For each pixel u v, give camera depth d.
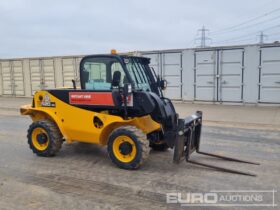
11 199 4.15
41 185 4.64
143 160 5.17
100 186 4.56
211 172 5.12
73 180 4.83
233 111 11.63
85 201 4.05
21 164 5.69
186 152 5.37
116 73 5.36
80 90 5.75
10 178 4.96
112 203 3.98
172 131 5.44
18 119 11.27
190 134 5.32
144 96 5.33
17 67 19.27
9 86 19.86
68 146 6.93
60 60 17.55
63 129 5.97
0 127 9.59
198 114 5.84
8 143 7.36
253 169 5.27
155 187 4.50
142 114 5.48
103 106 5.53
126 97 5.37
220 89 13.27
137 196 4.20
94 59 5.76
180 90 14.10
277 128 8.76
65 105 5.90
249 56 12.51
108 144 5.41
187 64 13.79
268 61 12.23
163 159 5.87
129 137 5.18
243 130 8.55
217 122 9.76
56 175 5.07
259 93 12.55
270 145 6.88
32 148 6.23
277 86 12.22
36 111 6.31
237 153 6.26
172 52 14.02
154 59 14.41
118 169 5.32
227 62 12.97
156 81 6.50
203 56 13.40
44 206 3.92
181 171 5.19
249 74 12.62
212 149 6.57
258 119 10.06
